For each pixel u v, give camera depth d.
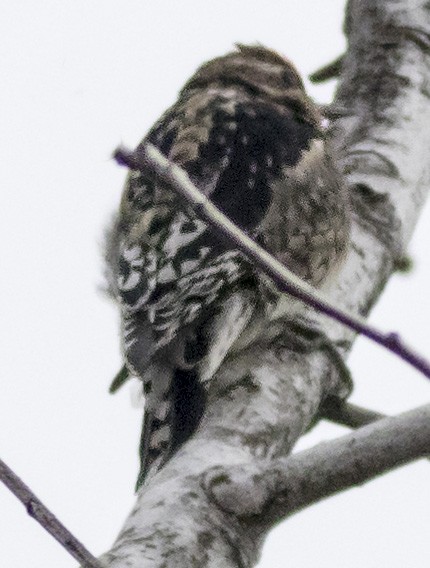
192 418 6.20
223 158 7.59
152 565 4.95
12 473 3.99
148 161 4.21
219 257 6.77
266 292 6.77
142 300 6.70
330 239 7.63
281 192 7.52
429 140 8.49
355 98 8.72
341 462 5.11
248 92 8.38
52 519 3.98
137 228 7.03
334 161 8.05
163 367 6.41
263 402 6.39
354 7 9.20
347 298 7.58
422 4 9.02
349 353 7.20
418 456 5.02
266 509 5.22
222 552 5.14
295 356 6.77
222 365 6.66
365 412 6.82
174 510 5.22
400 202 8.10
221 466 5.35
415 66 8.77
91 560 3.99
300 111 8.41
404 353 4.02
